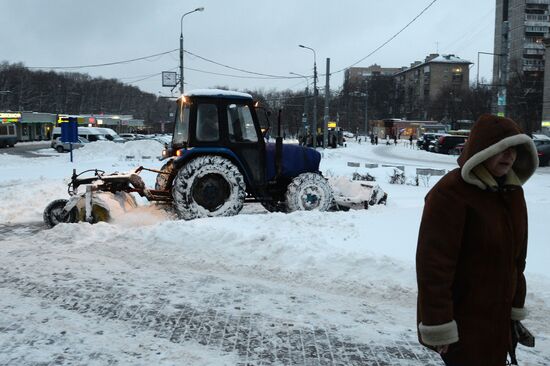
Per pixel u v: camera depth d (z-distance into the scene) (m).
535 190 16.66
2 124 50.19
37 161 28.50
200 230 7.68
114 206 9.39
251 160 10.14
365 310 5.19
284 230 7.83
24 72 109.31
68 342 4.34
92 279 6.07
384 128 89.69
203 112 9.93
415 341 4.48
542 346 4.41
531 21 85.75
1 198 11.88
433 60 107.56
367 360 4.11
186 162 9.88
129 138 56.00
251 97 10.20
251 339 4.46
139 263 6.78
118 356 4.08
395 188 15.85
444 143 43.53
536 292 5.47
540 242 7.17
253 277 6.22
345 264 6.42
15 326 4.67
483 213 2.38
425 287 2.40
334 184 11.99
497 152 2.34
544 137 31.48
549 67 63.44
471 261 2.42
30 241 8.02
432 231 2.44
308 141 45.19
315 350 4.27
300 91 80.88
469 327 2.42
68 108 114.88
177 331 4.60
